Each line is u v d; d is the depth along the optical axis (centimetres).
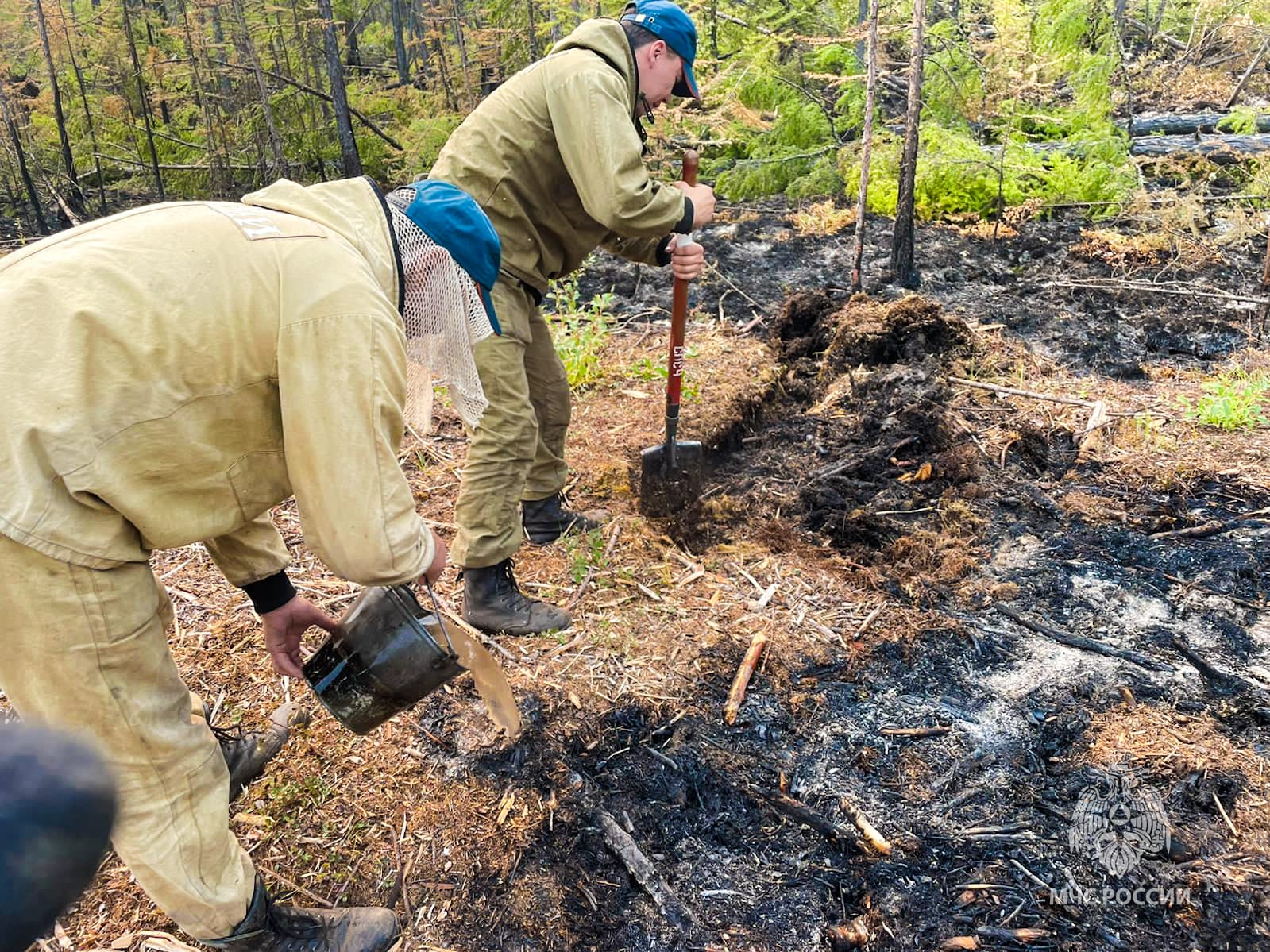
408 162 759
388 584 168
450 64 887
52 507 141
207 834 173
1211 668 285
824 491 373
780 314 514
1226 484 370
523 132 267
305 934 199
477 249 182
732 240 641
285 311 153
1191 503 362
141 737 161
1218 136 749
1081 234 612
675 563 333
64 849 59
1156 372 462
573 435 415
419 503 368
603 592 316
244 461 165
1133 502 363
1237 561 327
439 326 186
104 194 868
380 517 160
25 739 63
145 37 925
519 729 255
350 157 704
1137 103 877
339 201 173
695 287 577
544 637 294
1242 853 229
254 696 269
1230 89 871
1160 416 418
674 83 290
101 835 62
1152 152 734
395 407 162
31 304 140
